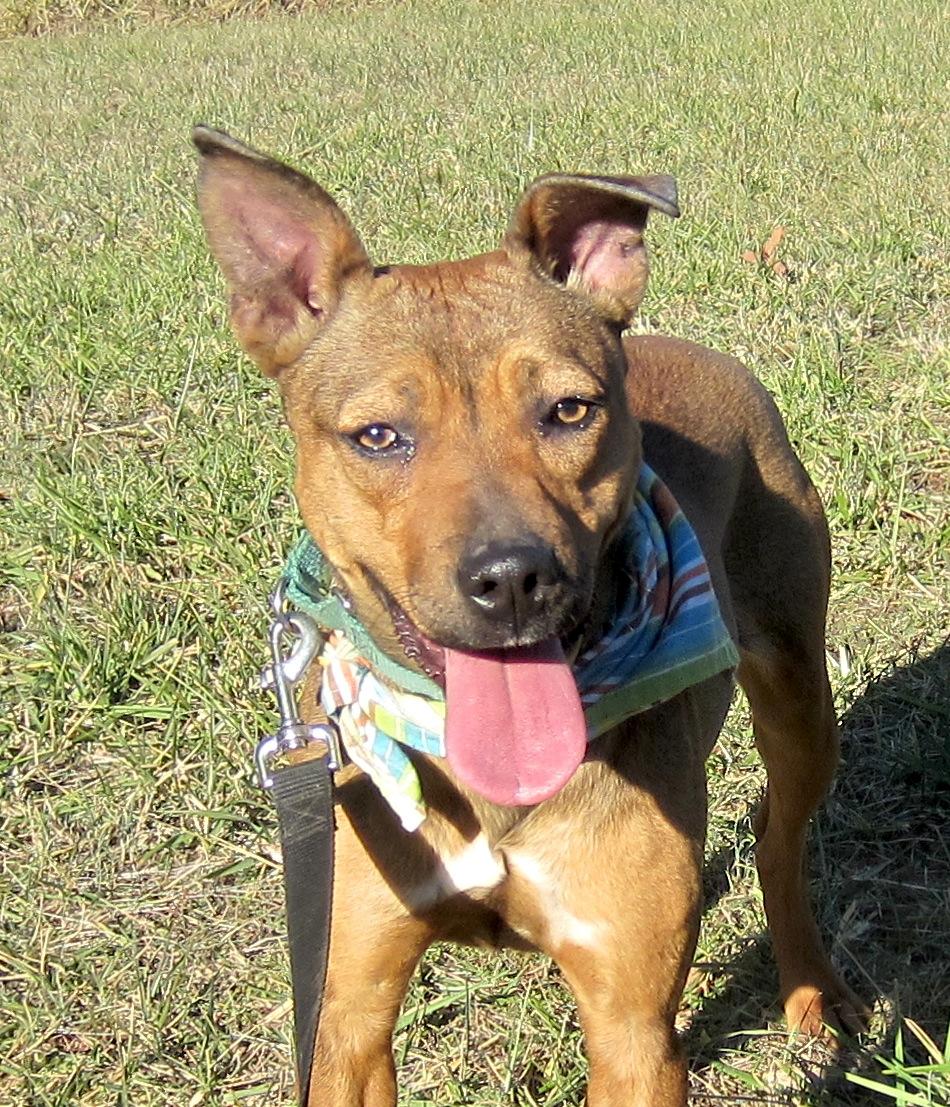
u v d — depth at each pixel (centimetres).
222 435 163
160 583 141
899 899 115
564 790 89
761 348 180
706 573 93
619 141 281
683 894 90
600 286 96
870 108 296
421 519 85
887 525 146
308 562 95
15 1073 101
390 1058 93
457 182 255
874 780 123
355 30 449
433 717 88
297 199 91
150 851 117
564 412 88
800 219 226
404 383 87
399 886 91
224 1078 102
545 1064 104
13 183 292
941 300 196
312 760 88
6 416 175
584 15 441
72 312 205
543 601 82
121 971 108
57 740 125
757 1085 102
